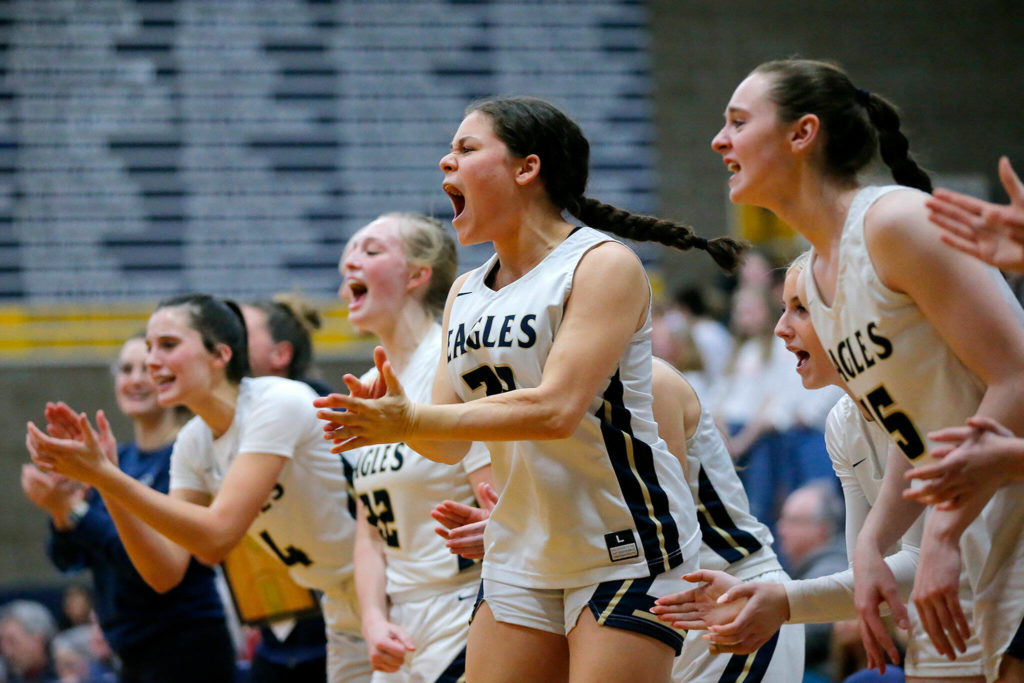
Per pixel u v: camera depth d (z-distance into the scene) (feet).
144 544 27.73
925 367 17.12
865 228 17.04
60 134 58.49
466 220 19.51
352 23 61.11
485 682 19.30
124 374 33.83
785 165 17.84
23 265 57.82
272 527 28.99
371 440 16.87
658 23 63.31
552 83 62.34
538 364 18.53
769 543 24.22
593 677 18.12
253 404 28.25
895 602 18.12
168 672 31.37
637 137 62.59
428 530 25.98
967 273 16.10
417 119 61.11
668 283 61.93
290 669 31.37
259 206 59.62
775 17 63.98
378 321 27.61
